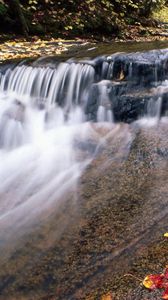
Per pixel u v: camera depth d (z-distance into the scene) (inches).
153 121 215.3
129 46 336.5
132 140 189.5
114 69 248.2
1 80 267.1
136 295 98.7
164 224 128.8
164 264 109.0
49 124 232.8
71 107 243.4
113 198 146.8
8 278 113.7
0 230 136.5
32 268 116.6
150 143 181.5
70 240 126.5
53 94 251.0
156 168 162.9
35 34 370.9
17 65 267.4
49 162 188.1
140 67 239.8
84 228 131.4
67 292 106.0
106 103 227.8
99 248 121.0
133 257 114.5
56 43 350.0
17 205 152.7
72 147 196.7
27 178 176.1
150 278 102.9
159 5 579.8
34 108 244.2
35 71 257.3
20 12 356.5
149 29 467.8
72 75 249.1
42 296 106.1
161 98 221.0
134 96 221.0
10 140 226.7
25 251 124.4
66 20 393.4
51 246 125.1
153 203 140.7
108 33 420.5
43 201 153.6
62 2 407.5
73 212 141.6
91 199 148.3
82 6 417.4
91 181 161.2
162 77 245.4
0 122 234.4
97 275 110.0
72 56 283.3
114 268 111.4
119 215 135.9
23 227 137.1
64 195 154.9
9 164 193.9
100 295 101.5
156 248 116.8
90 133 207.8
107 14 432.5
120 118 221.0
